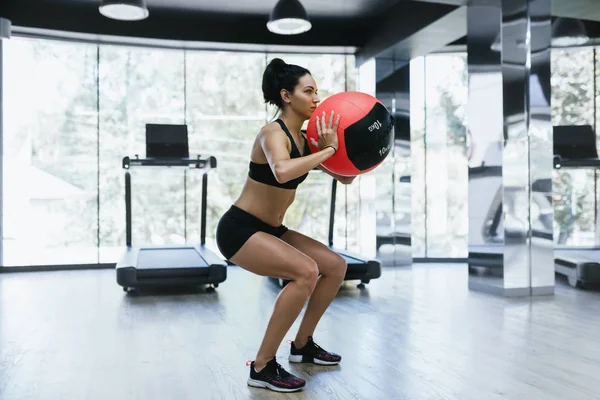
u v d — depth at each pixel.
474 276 5.50
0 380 2.66
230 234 2.60
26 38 7.06
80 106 8.00
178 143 6.63
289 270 2.49
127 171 6.58
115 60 8.14
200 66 8.50
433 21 5.99
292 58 8.67
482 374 2.72
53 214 7.95
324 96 8.73
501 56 5.16
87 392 2.48
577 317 4.14
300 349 2.93
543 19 5.24
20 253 7.78
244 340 3.47
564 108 8.05
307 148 2.70
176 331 3.73
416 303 4.75
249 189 2.63
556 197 8.04
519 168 5.17
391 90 7.66
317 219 8.79
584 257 5.81
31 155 7.81
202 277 5.38
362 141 2.43
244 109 8.64
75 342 3.43
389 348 3.23
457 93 8.35
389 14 6.99
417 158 8.47
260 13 7.11
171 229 8.55
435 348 3.23
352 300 4.90
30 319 4.16
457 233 8.44
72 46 7.92
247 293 5.37
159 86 8.36
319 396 2.41
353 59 8.70
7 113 7.61
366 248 8.06
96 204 8.15
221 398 2.39
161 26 7.12
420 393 2.44
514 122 5.18
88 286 5.85
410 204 7.64
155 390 2.50
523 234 5.15
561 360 2.97
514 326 3.82
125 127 8.22
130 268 5.23
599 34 7.05
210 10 6.97
